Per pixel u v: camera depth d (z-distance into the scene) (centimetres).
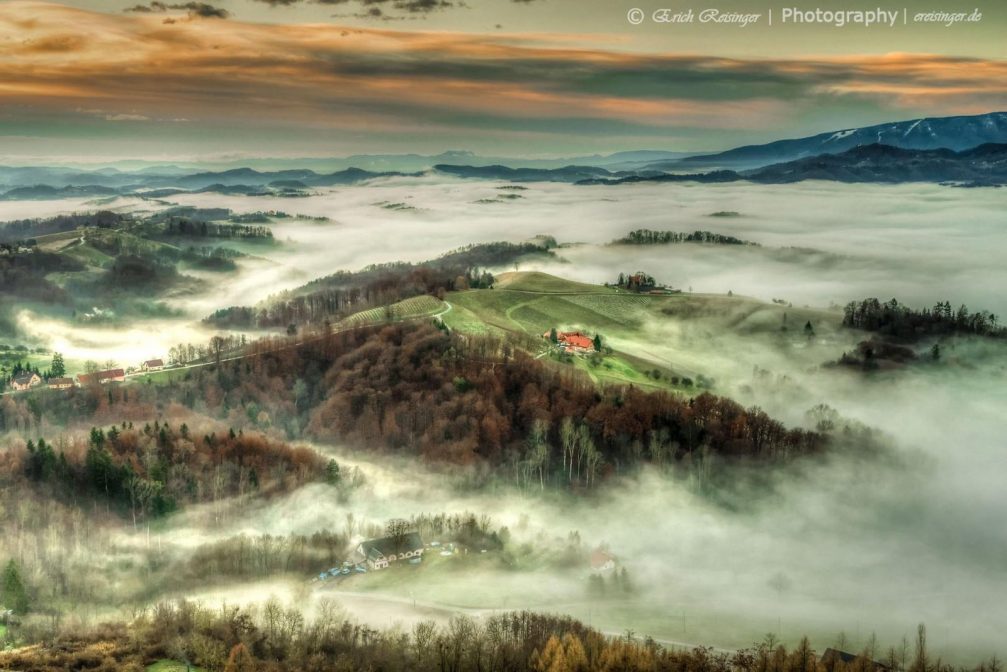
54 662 18000
